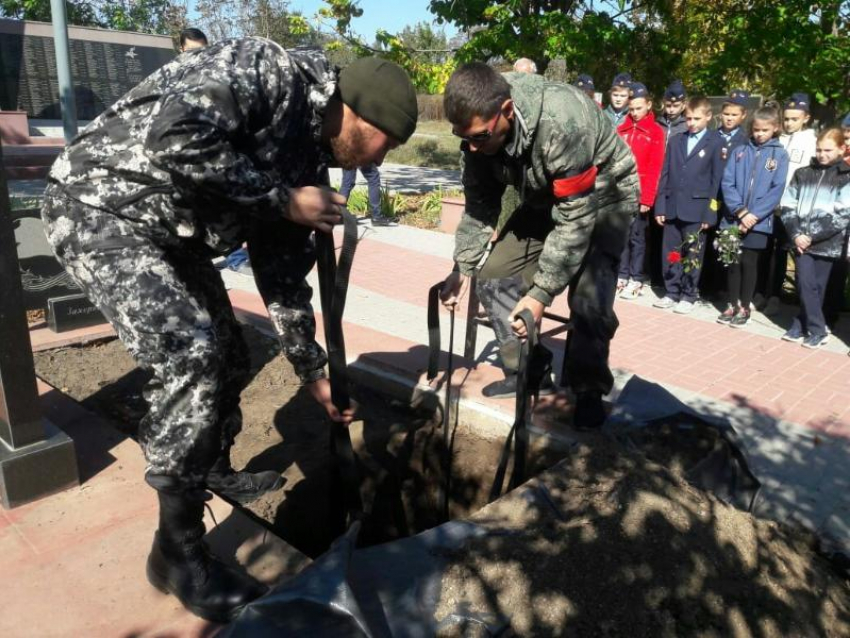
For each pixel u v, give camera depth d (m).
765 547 2.41
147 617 2.06
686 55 10.54
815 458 3.70
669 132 6.73
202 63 1.81
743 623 2.07
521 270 3.35
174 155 1.70
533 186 2.77
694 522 2.33
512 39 9.89
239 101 1.77
